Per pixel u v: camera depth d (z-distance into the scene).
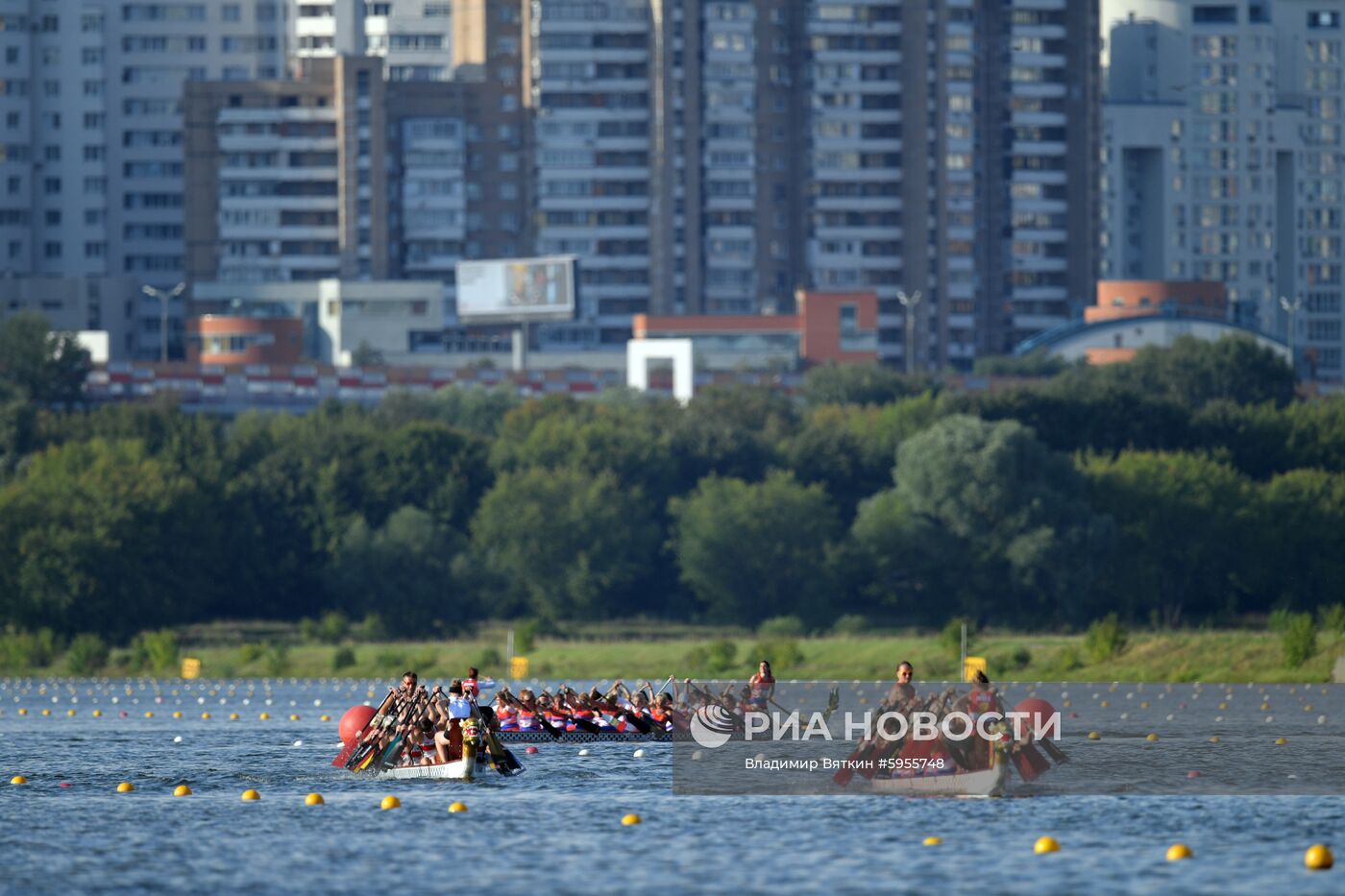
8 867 186.00
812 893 172.50
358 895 173.62
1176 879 177.62
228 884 178.00
